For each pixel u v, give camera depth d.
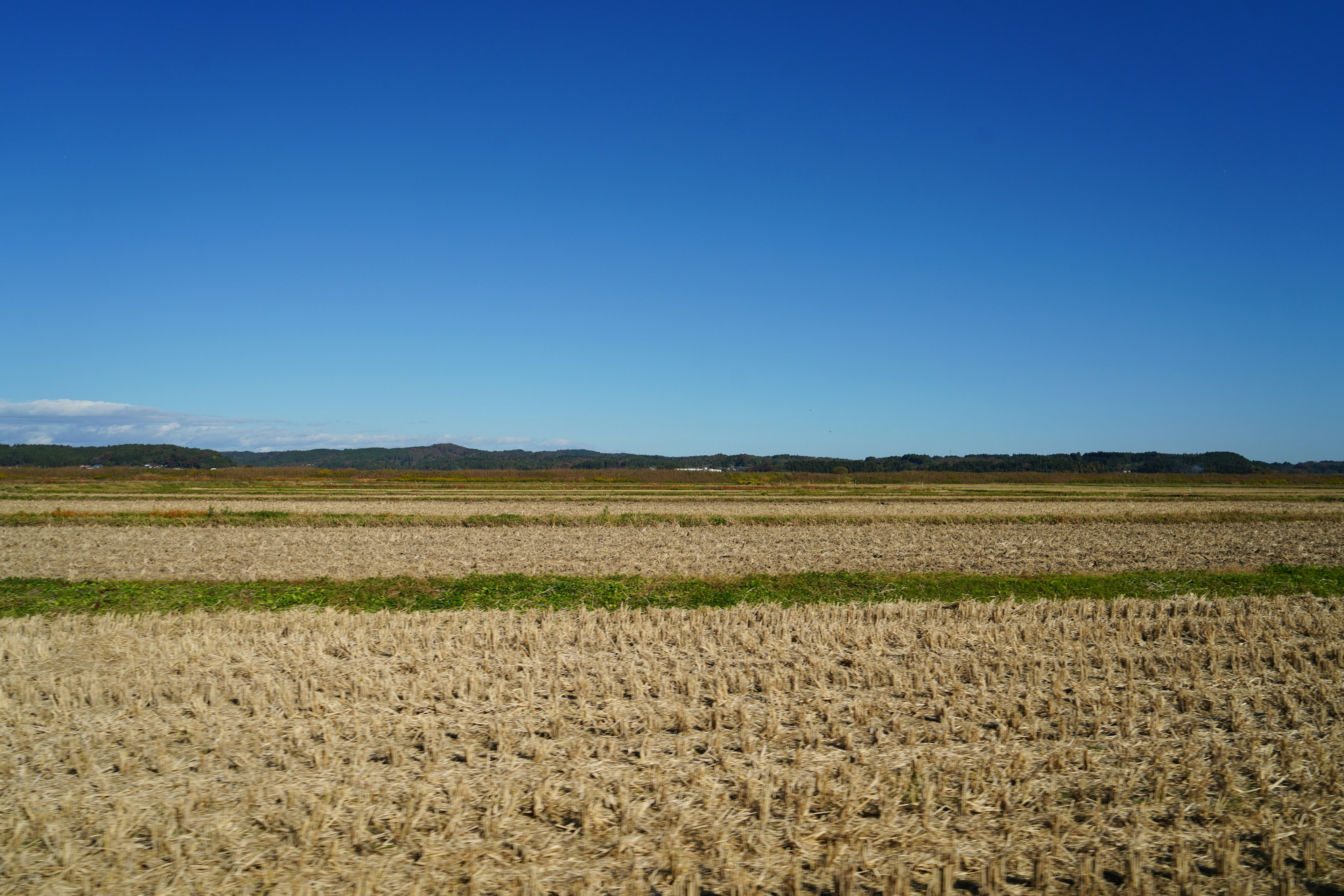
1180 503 56.28
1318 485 106.62
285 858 6.74
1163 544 32.06
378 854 6.81
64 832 7.14
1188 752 9.03
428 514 41.59
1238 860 6.72
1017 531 37.34
